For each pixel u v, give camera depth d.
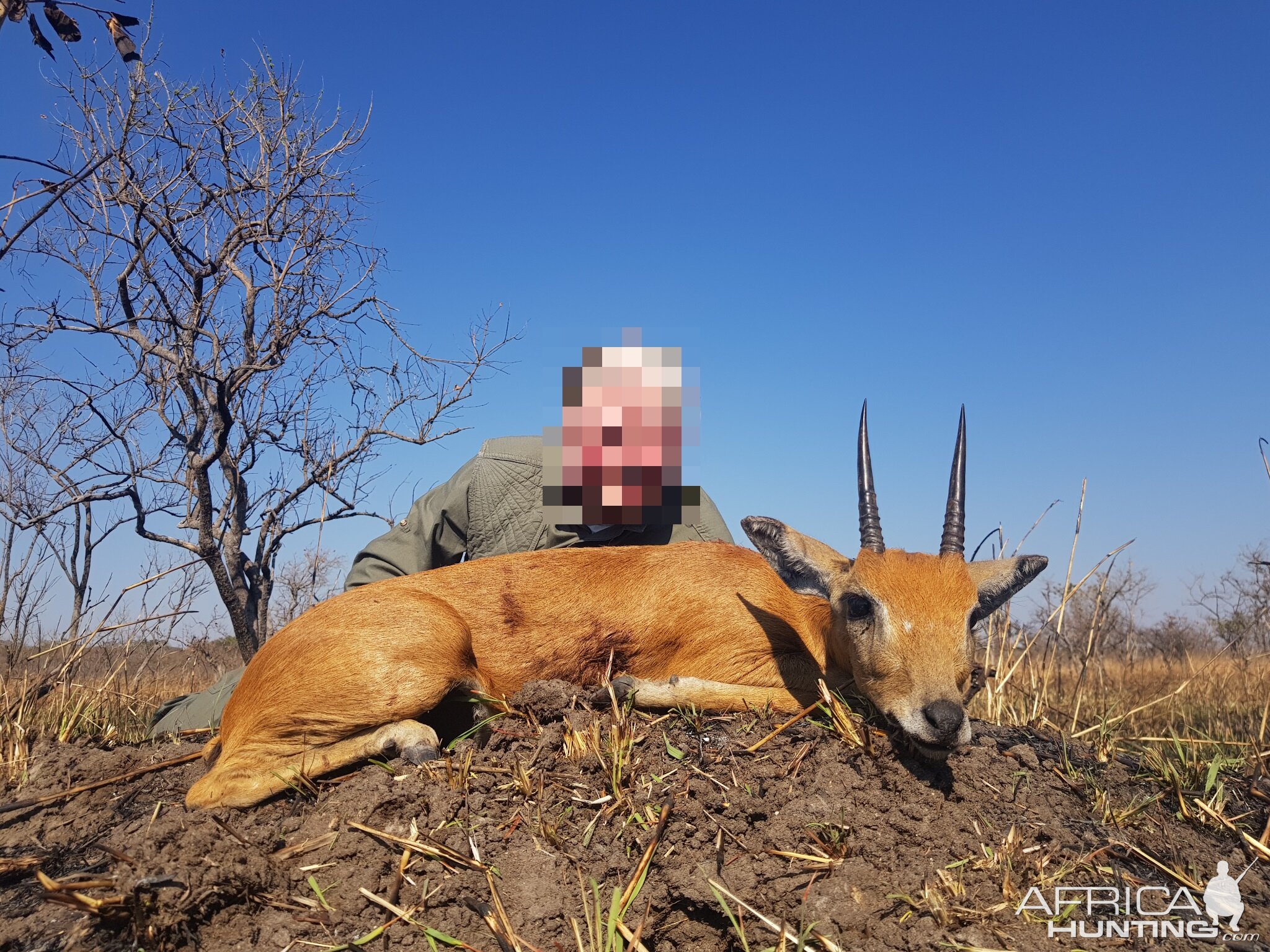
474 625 0.91
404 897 0.65
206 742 1.02
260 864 0.66
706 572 0.94
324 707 0.80
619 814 0.73
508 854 0.68
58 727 1.13
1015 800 0.78
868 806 0.74
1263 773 0.99
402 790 0.72
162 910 0.61
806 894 0.65
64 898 0.59
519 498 1.21
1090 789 0.82
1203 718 1.57
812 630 0.90
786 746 0.81
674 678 0.88
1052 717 1.31
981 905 0.65
